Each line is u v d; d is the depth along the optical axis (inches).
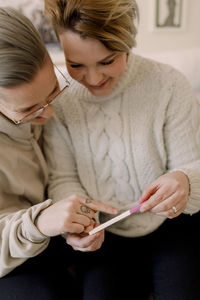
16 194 26.1
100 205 21.7
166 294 24.5
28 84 18.3
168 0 57.4
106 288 25.3
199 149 26.7
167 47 63.9
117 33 18.5
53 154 28.9
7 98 19.0
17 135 24.4
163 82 25.7
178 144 26.8
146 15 57.6
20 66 17.5
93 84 21.8
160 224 28.4
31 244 21.1
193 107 26.1
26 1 47.4
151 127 26.4
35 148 26.8
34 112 20.5
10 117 21.5
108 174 27.8
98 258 28.4
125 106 26.2
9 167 24.2
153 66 26.1
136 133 26.1
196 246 27.6
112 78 22.6
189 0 60.5
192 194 23.5
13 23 17.4
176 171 24.4
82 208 21.3
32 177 27.1
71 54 19.6
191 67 55.3
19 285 24.8
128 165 27.0
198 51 57.3
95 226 22.4
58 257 28.7
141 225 28.1
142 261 28.8
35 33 18.4
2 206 24.7
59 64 52.2
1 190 24.8
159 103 25.8
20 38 17.4
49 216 20.7
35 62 18.0
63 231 20.0
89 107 26.8
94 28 17.7
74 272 34.0
